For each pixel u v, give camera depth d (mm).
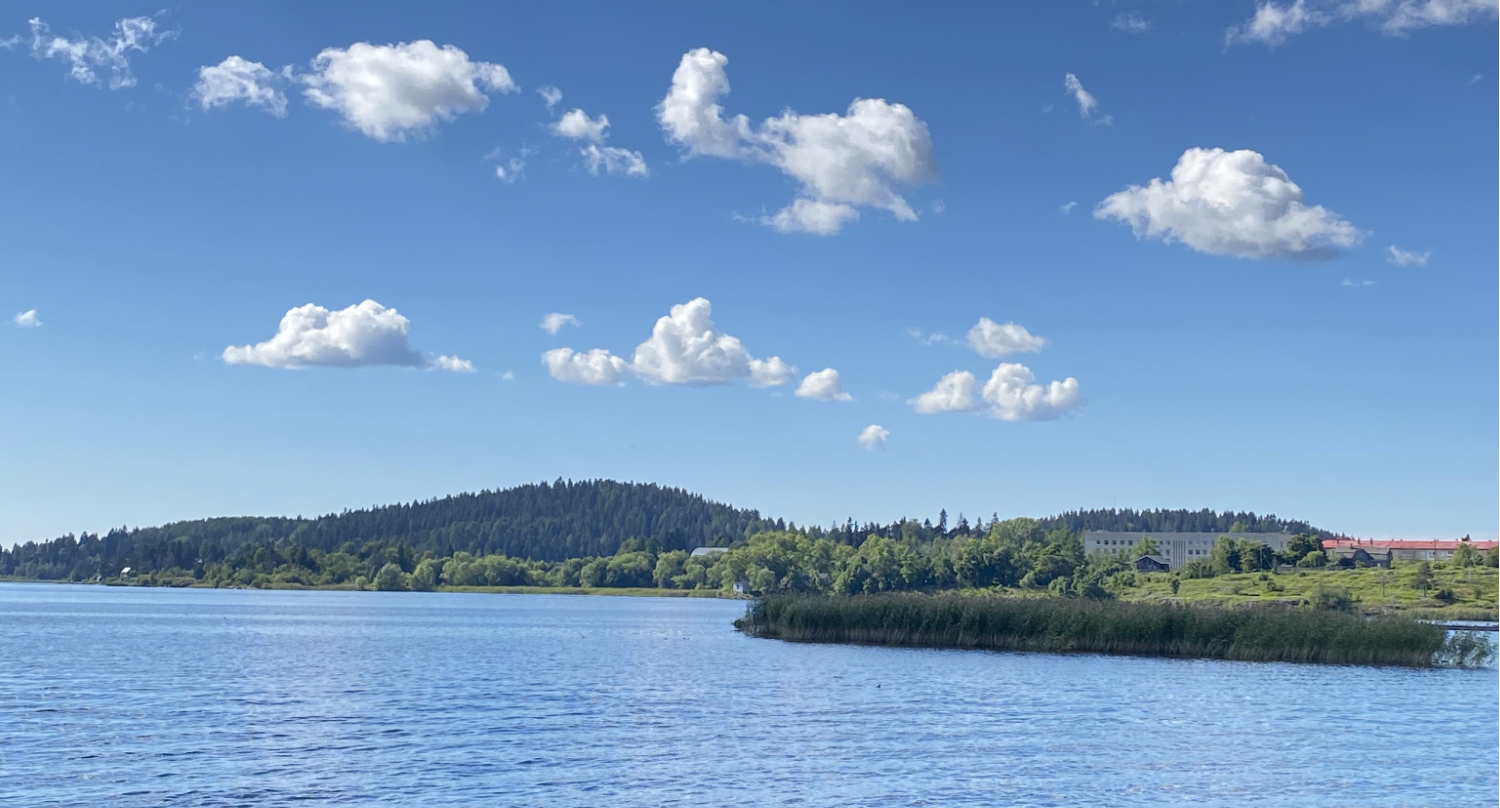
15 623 164250
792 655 104125
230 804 44500
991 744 58156
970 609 110812
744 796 46531
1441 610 170875
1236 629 100125
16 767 50500
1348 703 74062
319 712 67625
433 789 47219
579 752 55094
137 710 67688
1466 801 47500
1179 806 46219
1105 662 97500
